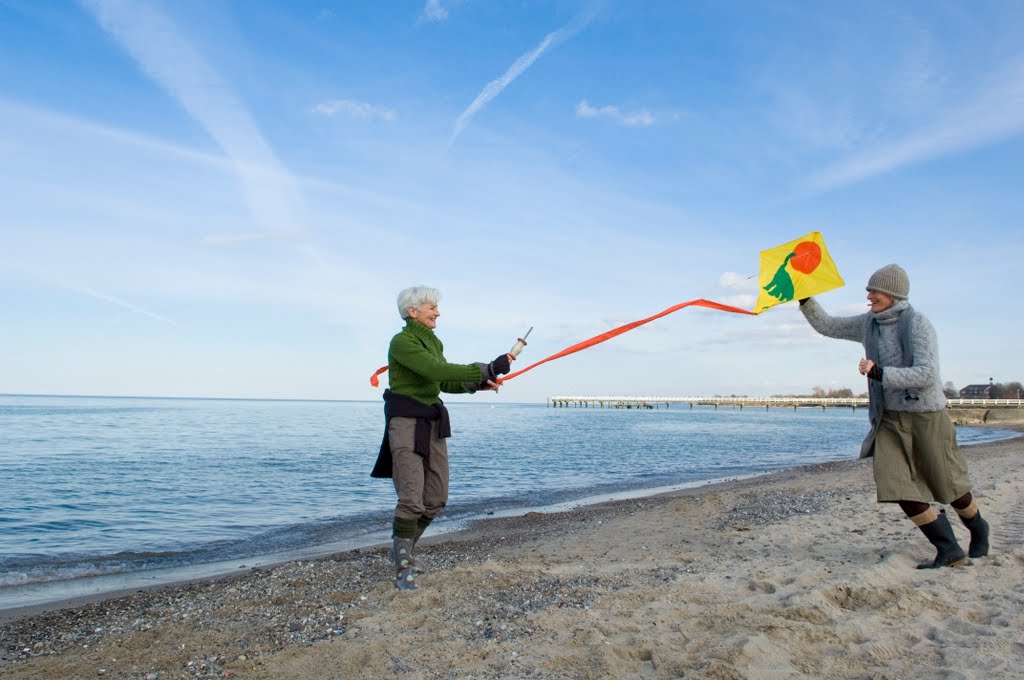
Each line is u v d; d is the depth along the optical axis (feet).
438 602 13.20
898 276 14.42
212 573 22.74
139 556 25.70
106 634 13.35
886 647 10.03
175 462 60.90
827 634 10.61
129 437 96.73
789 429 153.07
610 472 59.06
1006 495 25.81
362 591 14.46
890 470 14.26
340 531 30.48
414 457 14.24
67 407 308.40
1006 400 198.18
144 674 10.69
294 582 16.17
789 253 15.85
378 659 10.36
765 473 56.59
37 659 11.97
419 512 14.32
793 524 22.54
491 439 105.81
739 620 11.27
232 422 160.04
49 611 17.11
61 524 32.30
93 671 11.01
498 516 33.68
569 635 10.88
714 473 57.88
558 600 12.88
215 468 56.18
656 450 86.12
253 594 15.40
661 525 26.14
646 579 14.62
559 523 29.86
